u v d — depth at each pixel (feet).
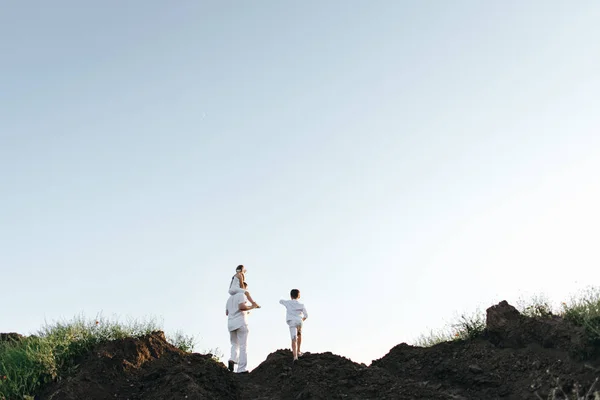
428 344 38.86
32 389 28.40
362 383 30.66
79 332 32.24
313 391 29.40
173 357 32.42
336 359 33.88
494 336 33.09
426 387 30.35
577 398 24.50
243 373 34.60
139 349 31.58
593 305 29.66
